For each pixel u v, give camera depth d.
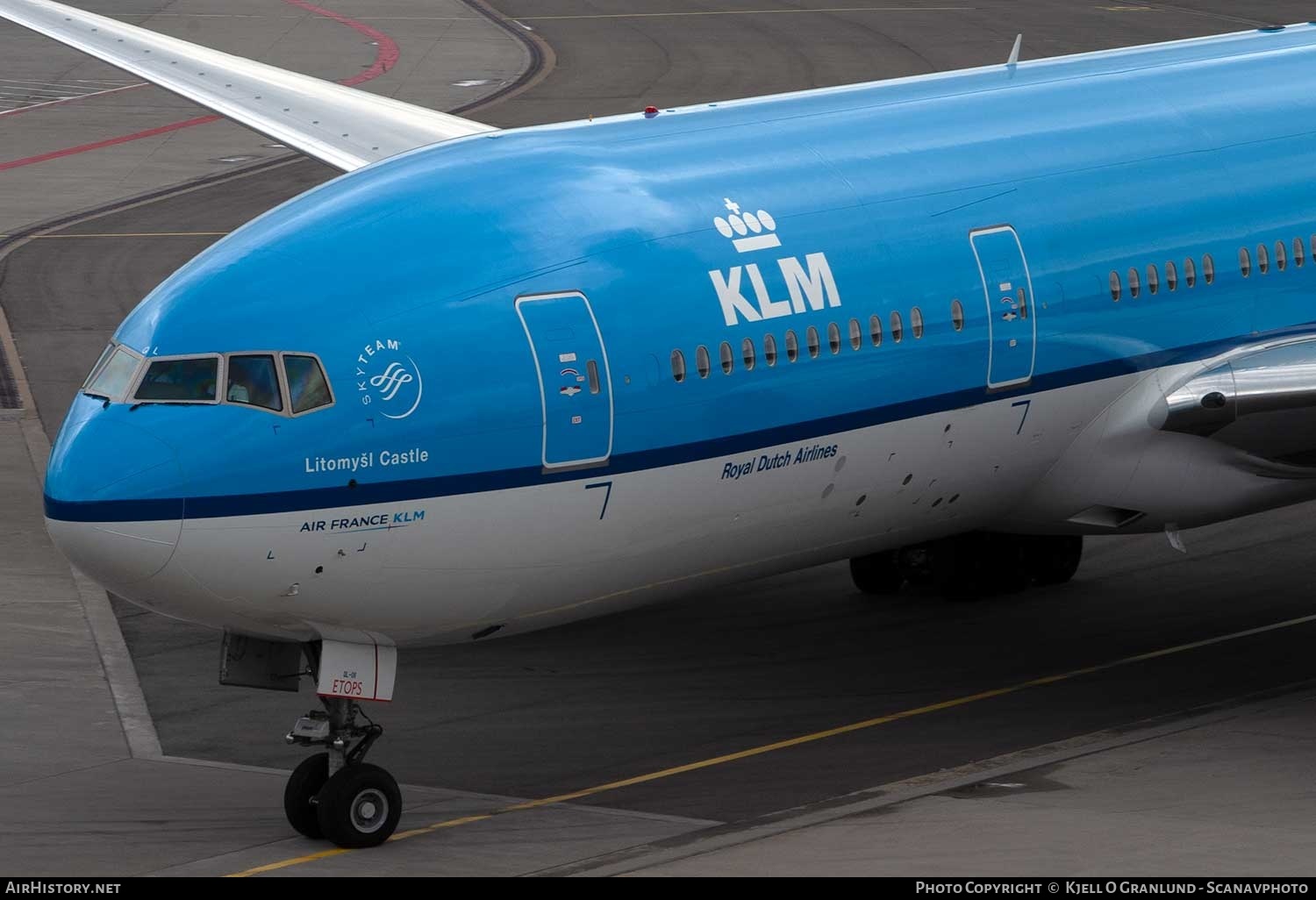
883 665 80.81
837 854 56.78
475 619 61.16
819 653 82.88
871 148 70.88
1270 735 68.81
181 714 74.44
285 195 188.50
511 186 62.81
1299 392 73.19
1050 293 71.12
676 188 65.25
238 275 57.72
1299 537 99.88
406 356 57.09
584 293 60.34
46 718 73.62
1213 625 85.62
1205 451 75.31
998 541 88.94
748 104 72.69
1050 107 77.12
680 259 62.75
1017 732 71.06
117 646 83.06
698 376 61.78
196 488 54.00
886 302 66.69
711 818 61.78
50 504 54.56
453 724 73.56
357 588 57.19
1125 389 74.00
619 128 68.75
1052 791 62.81
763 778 66.31
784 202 66.69
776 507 65.44
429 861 57.66
